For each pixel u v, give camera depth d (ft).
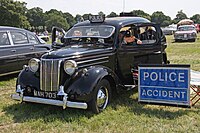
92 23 18.95
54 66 14.60
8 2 217.36
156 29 20.10
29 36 27.63
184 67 14.82
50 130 13.15
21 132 13.07
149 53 19.74
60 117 14.65
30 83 15.56
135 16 21.44
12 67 25.20
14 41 25.72
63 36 19.48
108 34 17.71
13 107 16.88
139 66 16.05
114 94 17.22
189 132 12.53
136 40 18.80
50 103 14.61
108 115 14.89
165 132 12.57
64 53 15.08
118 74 17.79
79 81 14.49
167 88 15.37
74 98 14.28
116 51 17.38
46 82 14.87
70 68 14.48
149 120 14.11
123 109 15.90
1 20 211.61
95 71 14.99
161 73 15.44
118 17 20.30
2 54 24.16
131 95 19.13
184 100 14.99
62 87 14.40
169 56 42.16
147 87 15.93
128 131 12.79
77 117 14.44
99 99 15.23
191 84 16.02
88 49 16.34
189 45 61.62
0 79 26.03
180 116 14.61
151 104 16.11
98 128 13.25
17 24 217.56
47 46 29.14
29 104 17.20
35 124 13.79
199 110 15.56
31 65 15.85
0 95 20.22
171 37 101.86
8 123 14.26
